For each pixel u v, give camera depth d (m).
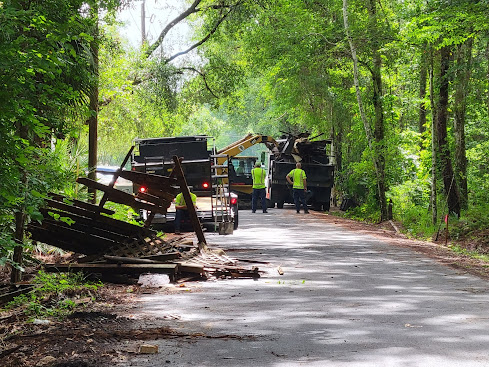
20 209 9.95
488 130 42.25
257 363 7.00
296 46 33.75
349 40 31.55
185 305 10.53
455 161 31.58
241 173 41.41
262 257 17.30
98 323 9.00
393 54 32.06
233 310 10.08
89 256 13.62
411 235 25.31
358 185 41.75
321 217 34.03
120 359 7.09
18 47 8.20
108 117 37.50
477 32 23.41
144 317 9.49
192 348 7.64
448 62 28.11
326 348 7.65
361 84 39.62
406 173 37.50
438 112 28.56
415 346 7.75
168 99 39.44
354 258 17.30
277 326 8.88
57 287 11.33
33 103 9.24
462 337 8.22
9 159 8.66
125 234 13.97
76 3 9.93
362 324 9.02
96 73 12.76
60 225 13.75
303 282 12.97
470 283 13.09
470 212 24.30
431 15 22.39
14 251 11.82
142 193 14.45
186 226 23.48
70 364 6.80
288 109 49.62
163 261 13.46
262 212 37.03
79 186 17.56
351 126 42.84
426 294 11.66
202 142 26.30
